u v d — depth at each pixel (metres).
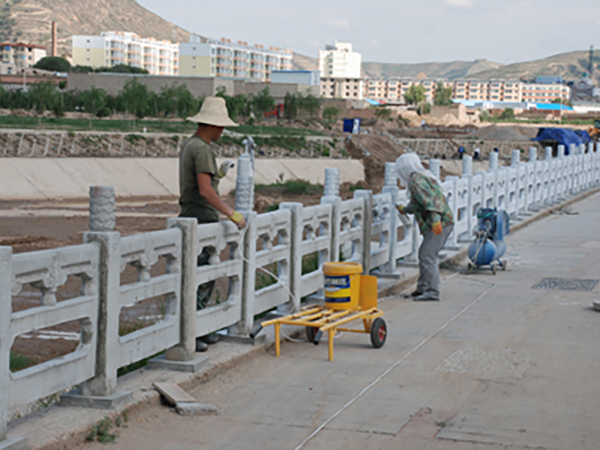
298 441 4.94
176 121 94.62
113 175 47.06
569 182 24.86
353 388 6.07
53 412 5.13
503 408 5.55
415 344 7.51
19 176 42.91
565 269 12.19
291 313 8.11
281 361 6.89
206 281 6.52
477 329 8.15
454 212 13.45
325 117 121.88
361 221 9.86
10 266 4.33
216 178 6.86
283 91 129.50
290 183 49.84
